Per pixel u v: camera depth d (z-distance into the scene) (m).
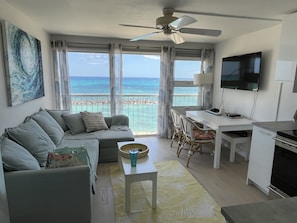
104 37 4.27
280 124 2.52
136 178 2.12
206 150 4.04
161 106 4.77
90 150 2.79
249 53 3.57
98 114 3.89
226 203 2.34
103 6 2.39
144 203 2.31
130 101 5.47
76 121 3.60
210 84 4.77
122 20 2.98
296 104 2.76
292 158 2.02
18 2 2.28
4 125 2.16
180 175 3.00
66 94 4.23
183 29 2.47
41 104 3.44
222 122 3.33
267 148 2.39
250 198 2.44
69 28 3.51
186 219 2.07
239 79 3.72
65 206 1.80
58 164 1.85
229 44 4.21
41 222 1.80
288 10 2.42
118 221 2.03
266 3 2.21
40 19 2.96
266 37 3.25
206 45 4.75
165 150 4.02
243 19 2.79
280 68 2.66
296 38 2.41
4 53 2.17
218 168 3.25
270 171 2.37
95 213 2.14
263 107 3.33
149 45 4.53
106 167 3.23
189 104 5.19
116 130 3.71
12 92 2.28
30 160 1.88
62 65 4.14
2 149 1.76
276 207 0.82
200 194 2.51
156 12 2.58
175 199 2.40
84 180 1.79
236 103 4.01
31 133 2.27
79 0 2.21
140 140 4.63
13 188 1.68
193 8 2.40
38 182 1.71
